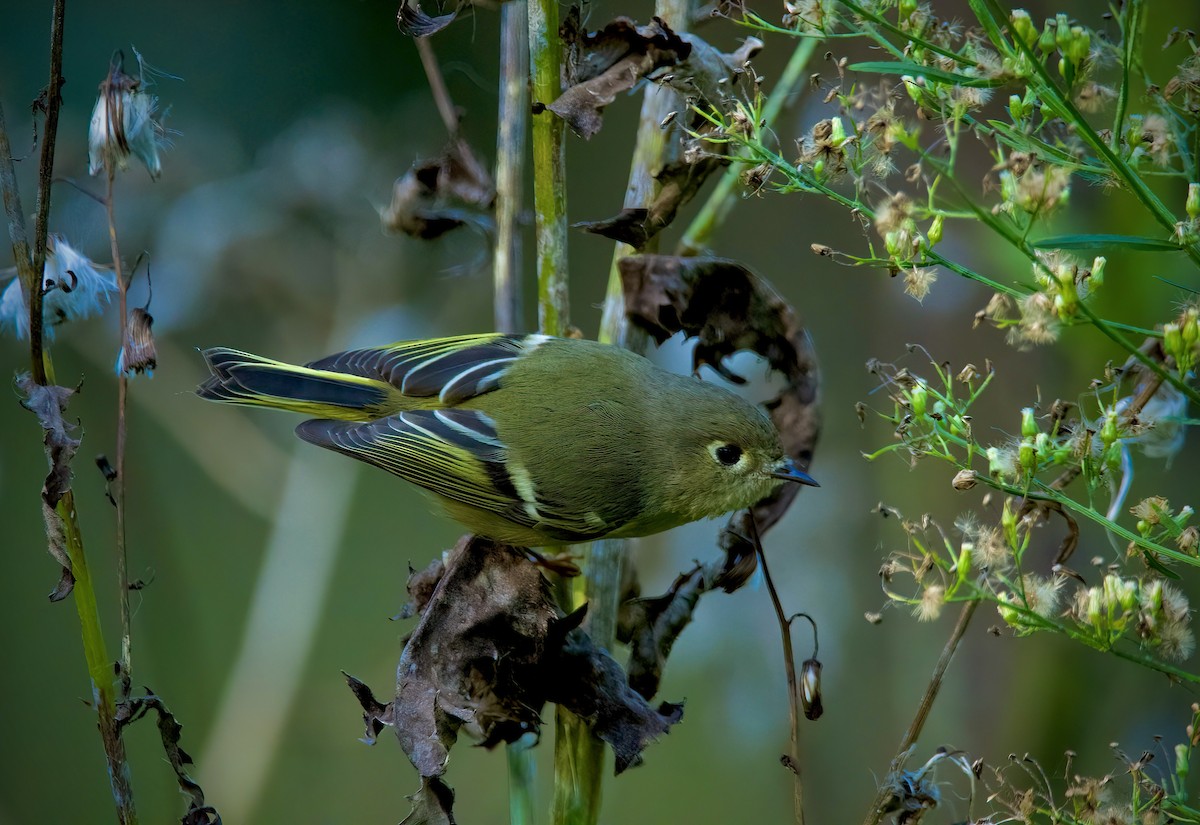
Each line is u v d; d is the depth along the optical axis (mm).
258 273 10398
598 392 7086
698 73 5977
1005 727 8148
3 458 12281
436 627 5879
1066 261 4137
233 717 9852
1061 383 7766
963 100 4359
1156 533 4609
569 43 6020
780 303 6602
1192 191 4113
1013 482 4359
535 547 7344
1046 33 4238
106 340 9992
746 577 6383
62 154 9609
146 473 10477
